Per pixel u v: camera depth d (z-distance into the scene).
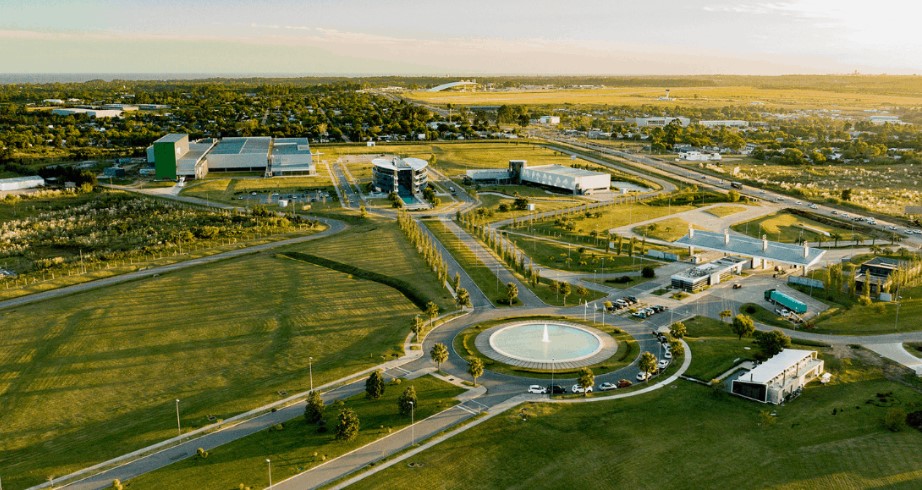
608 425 137.00
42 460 126.12
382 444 131.12
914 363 168.25
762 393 147.38
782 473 118.62
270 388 155.62
